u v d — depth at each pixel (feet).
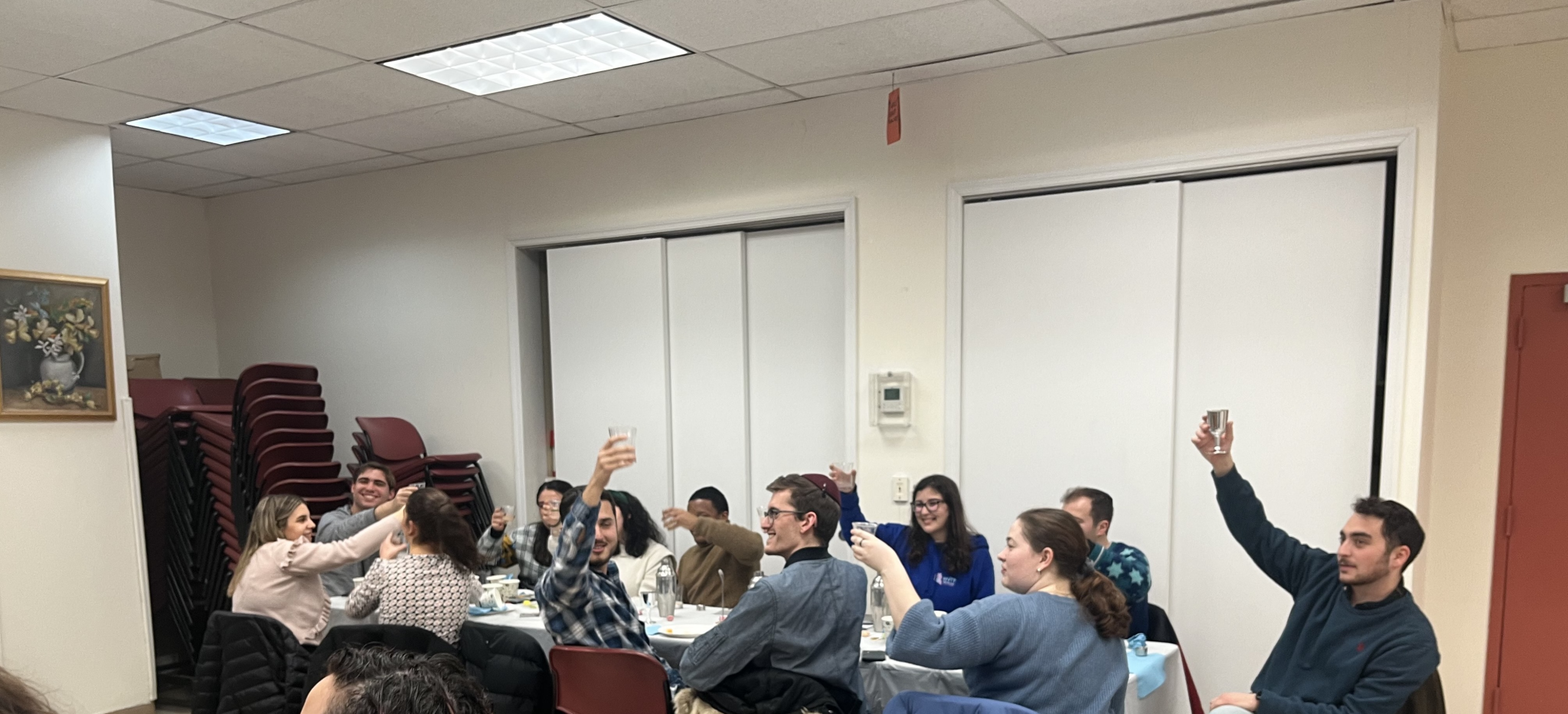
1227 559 11.16
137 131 14.58
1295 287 10.78
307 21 10.02
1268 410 10.96
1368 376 10.41
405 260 17.93
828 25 10.44
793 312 14.44
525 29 10.44
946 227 12.59
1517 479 11.15
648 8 9.87
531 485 16.84
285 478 14.67
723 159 14.37
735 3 9.76
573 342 16.20
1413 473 10.02
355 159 16.90
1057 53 11.59
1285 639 7.64
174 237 20.12
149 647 14.20
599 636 8.71
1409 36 9.91
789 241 14.43
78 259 13.71
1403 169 9.94
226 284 20.57
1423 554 10.77
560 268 16.25
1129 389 11.57
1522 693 11.21
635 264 15.44
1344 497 10.58
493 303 16.89
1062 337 11.97
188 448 15.33
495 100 13.20
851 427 13.38
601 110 13.87
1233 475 8.38
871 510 13.28
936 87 12.61
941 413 12.76
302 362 19.52
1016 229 12.21
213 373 20.80
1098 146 11.59
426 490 9.67
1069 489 11.96
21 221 13.08
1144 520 11.53
